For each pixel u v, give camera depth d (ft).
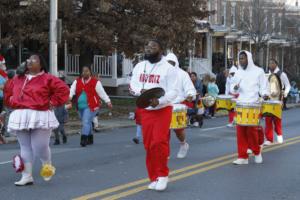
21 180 28.30
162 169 27.20
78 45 72.59
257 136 35.14
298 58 150.51
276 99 46.01
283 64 151.12
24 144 27.94
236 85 36.01
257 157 35.70
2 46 76.43
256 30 128.88
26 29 69.15
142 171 32.65
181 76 34.37
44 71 27.73
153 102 25.90
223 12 136.36
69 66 98.99
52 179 29.94
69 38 67.72
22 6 69.97
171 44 72.54
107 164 35.24
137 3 70.95
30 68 27.25
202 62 121.90
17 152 41.29
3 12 69.21
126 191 27.07
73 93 44.55
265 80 36.04
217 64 134.62
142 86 27.09
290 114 82.94
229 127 59.88
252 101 35.50
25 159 28.07
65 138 46.91
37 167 33.32
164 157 26.94
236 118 34.68
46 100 27.40
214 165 34.63
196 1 78.48
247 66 35.83
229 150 41.68
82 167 34.01
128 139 49.83
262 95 35.88
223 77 81.05
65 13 68.18
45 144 27.84
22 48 90.22
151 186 27.43
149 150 27.07
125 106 84.43
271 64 46.68
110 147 43.83
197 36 80.33
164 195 26.30
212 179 30.30
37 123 27.09
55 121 27.89
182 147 37.86
